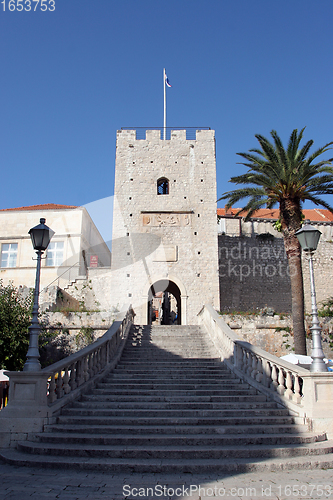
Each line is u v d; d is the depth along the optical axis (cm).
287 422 999
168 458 806
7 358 1911
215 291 2947
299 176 2166
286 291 3650
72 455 818
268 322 2344
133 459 795
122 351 1739
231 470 763
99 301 3027
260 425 980
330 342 2298
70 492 633
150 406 1093
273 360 1180
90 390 1217
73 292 3064
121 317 1927
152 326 2262
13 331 1967
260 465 770
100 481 691
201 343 1942
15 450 875
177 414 1042
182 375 1402
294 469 779
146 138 3231
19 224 3391
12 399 949
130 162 3188
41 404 948
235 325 2325
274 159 2195
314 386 1008
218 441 877
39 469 762
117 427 930
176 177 3158
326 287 3762
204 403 1105
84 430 920
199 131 3250
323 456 836
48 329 2294
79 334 2278
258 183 2302
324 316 2473
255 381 1268
